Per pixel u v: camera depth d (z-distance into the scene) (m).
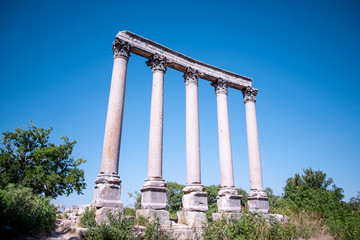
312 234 19.45
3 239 9.76
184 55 23.34
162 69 21.47
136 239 12.97
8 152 37.94
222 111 24.25
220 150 23.17
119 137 17.55
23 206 11.88
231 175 22.27
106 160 16.61
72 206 19.12
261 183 23.95
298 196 29.64
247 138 25.83
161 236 14.03
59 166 40.53
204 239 15.60
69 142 41.66
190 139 21.23
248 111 26.47
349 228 20.00
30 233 11.09
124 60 19.61
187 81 23.20
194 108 22.23
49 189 36.28
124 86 19.06
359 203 34.72
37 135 39.91
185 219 18.42
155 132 19.38
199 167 20.66
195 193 19.14
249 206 23.20
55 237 11.88
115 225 13.00
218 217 19.75
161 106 20.34
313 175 47.72
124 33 20.45
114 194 15.71
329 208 25.45
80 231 12.40
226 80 25.38
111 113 17.77
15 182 34.00
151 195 17.09
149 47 21.53
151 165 18.42
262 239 15.45
